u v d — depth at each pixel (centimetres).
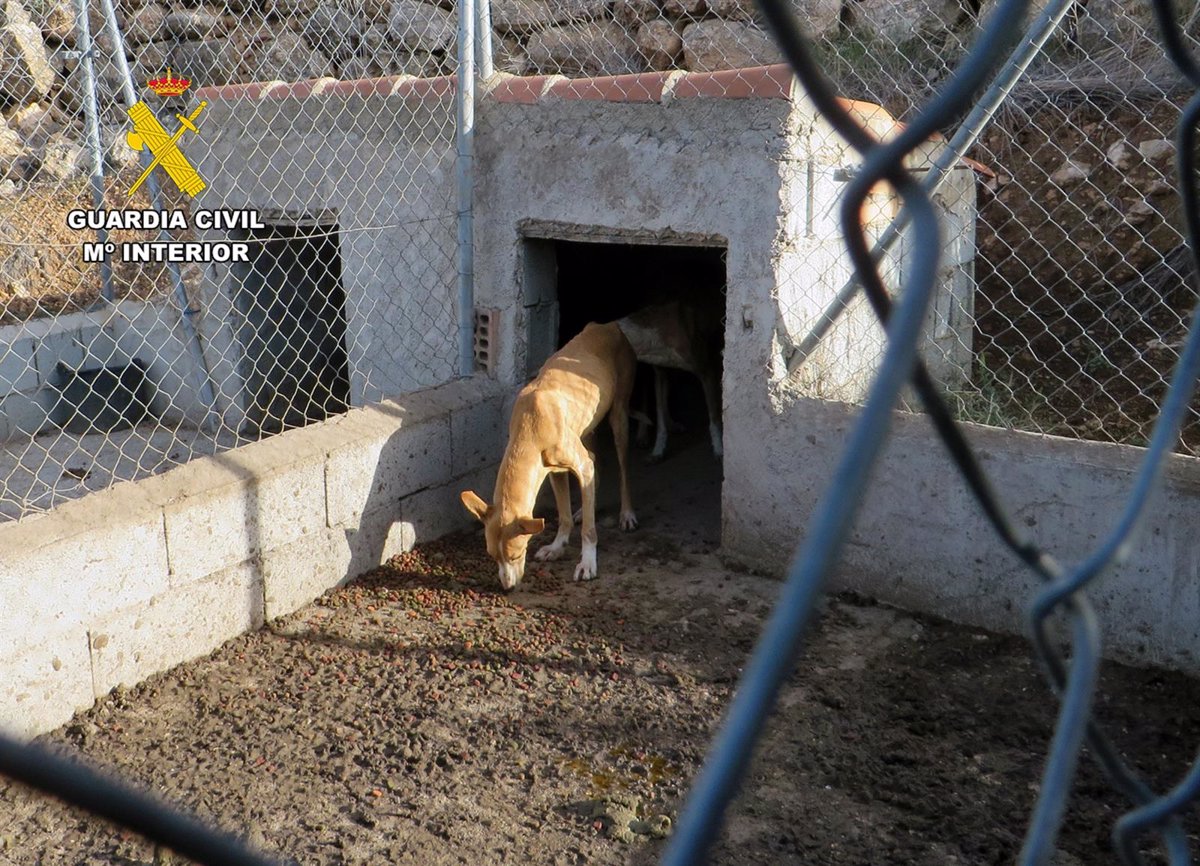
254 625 476
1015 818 338
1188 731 382
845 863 321
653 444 726
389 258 630
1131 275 654
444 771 373
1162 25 90
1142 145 676
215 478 455
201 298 748
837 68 769
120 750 384
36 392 748
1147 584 420
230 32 1002
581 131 535
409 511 556
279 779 368
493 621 485
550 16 915
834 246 521
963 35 768
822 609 487
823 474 491
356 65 977
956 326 613
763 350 498
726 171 493
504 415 597
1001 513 77
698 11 862
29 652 387
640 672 437
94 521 408
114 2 872
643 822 344
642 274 764
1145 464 79
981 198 721
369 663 447
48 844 334
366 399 668
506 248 576
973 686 419
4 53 946
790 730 391
